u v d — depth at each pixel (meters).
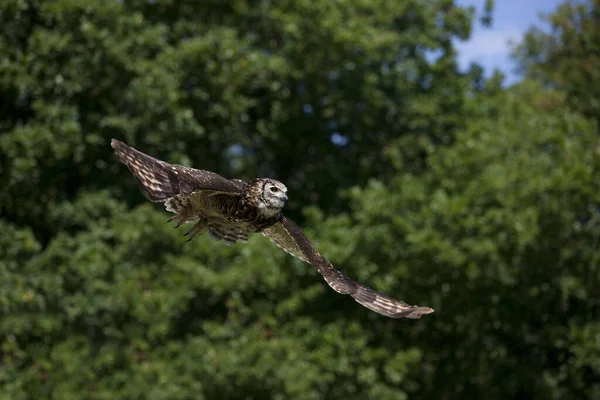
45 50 16.08
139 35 17.16
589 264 18.58
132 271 15.91
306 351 16.20
